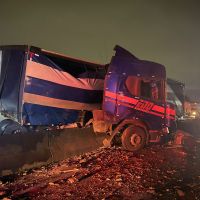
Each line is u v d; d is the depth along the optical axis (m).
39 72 9.28
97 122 10.84
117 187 6.80
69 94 10.19
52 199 6.00
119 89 11.00
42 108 9.48
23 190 6.44
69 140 9.62
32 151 8.16
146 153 10.65
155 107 11.67
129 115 11.18
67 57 10.38
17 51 9.24
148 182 7.21
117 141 11.73
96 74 11.21
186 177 7.75
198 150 11.49
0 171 7.24
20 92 9.05
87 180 7.25
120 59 11.07
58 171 7.86
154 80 11.66
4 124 9.82
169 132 12.44
